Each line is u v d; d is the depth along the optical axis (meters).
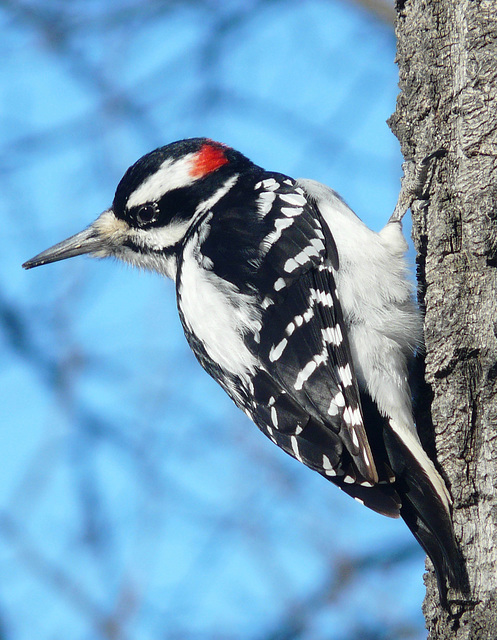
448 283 7.83
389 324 8.12
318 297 8.24
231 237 8.87
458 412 7.58
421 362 8.19
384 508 7.66
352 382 7.89
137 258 10.52
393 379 7.97
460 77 8.12
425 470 7.61
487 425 7.35
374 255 8.36
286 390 8.17
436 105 8.40
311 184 9.19
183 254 9.41
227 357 8.55
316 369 8.06
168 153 10.20
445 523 7.38
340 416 7.86
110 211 10.87
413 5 8.75
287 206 8.88
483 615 7.09
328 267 8.32
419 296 8.34
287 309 8.32
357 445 7.69
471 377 7.60
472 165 7.81
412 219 8.52
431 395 8.05
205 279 8.77
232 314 8.52
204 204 9.84
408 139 8.73
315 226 8.59
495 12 7.94
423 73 8.50
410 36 8.72
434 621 7.61
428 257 8.07
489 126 7.80
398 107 8.91
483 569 7.19
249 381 8.46
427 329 7.88
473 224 7.69
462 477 7.47
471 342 7.62
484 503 7.30
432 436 7.99
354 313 8.16
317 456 7.93
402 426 7.83
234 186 9.67
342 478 7.97
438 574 7.32
